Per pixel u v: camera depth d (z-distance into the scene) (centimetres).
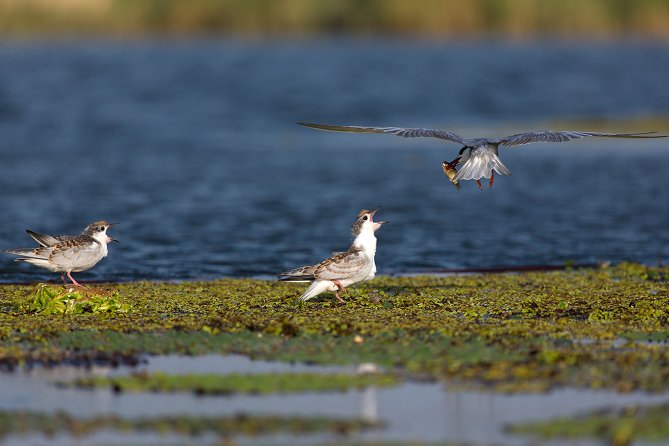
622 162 3569
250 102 5569
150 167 3344
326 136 4447
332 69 7681
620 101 5681
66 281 1606
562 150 3978
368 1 11538
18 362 962
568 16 11312
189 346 1042
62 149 3747
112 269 1752
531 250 1991
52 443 730
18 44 9944
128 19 10675
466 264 1836
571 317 1209
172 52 9294
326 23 11356
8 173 3072
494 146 927
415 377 905
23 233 2084
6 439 736
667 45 11000
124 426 761
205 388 859
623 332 1098
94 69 7306
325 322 1161
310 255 1927
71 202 2550
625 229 2248
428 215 2469
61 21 10494
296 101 5597
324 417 779
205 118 4947
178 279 1669
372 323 1152
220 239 2095
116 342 1049
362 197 2781
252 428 751
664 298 1365
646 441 718
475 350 997
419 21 11231
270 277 1700
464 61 8581
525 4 11162
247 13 11219
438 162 3634
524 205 2628
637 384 864
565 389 860
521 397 838
